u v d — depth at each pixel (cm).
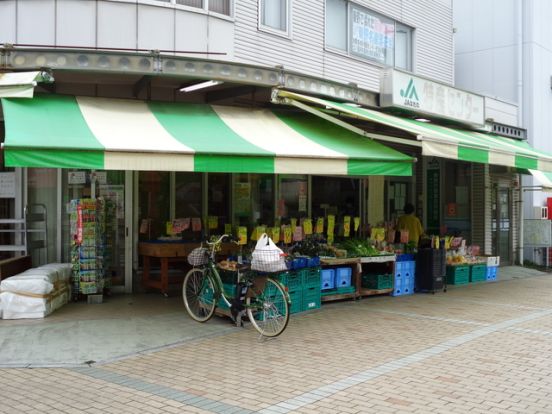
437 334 780
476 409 494
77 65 786
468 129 1411
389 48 1457
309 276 940
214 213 1126
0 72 780
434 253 1151
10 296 819
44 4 881
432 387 552
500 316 916
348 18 1329
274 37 1123
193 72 827
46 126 709
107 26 895
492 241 1647
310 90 949
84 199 934
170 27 934
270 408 497
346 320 870
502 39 1842
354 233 1390
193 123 835
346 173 816
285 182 1233
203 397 525
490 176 1619
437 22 1619
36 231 987
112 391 543
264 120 928
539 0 1839
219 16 999
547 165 1193
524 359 654
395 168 867
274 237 998
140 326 796
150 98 948
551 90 1905
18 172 984
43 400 519
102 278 954
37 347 688
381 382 567
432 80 1203
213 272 811
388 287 1093
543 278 1497
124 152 673
